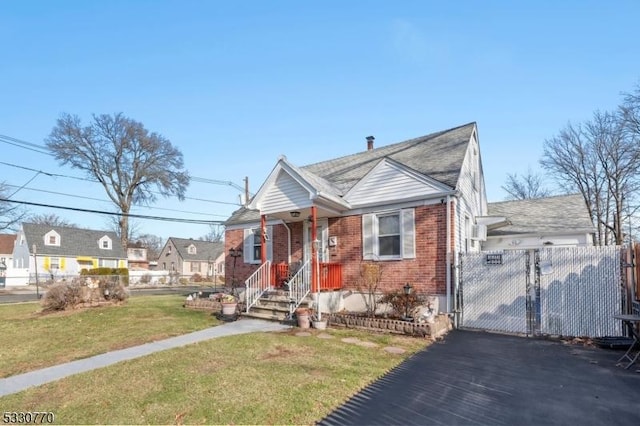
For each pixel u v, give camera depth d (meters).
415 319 9.81
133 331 9.74
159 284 41.66
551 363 6.86
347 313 11.49
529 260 9.80
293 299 11.57
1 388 5.66
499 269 10.17
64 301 14.32
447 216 11.04
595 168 30.45
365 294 12.38
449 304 10.70
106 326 10.73
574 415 4.52
